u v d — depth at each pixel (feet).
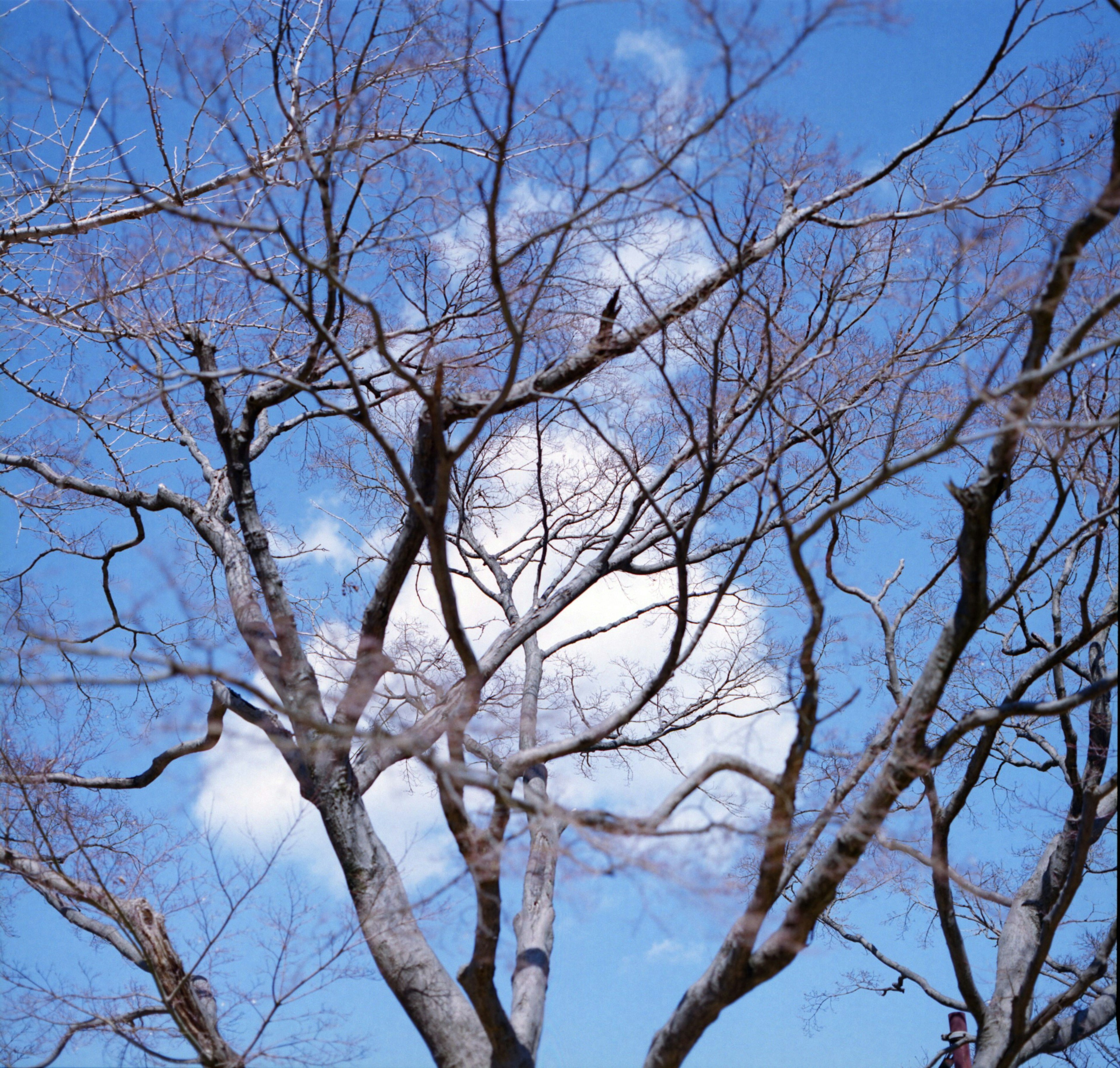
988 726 24.35
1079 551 29.81
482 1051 22.34
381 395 28.43
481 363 26.32
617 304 22.86
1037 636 29.99
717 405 25.98
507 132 18.04
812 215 25.31
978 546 20.03
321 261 23.47
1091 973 22.84
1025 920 27.86
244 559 29.22
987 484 19.56
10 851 25.96
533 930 27.02
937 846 25.55
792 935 20.31
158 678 17.42
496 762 31.19
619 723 23.80
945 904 25.46
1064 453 22.25
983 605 20.35
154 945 22.53
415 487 21.67
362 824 24.63
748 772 20.43
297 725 24.91
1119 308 23.68
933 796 26.14
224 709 27.58
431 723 25.31
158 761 29.32
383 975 23.38
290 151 26.32
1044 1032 25.64
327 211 22.67
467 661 20.77
